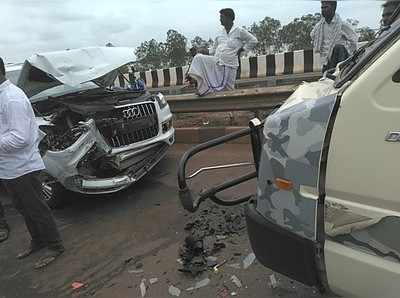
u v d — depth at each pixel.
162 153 6.24
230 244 4.12
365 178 2.13
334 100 2.20
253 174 3.51
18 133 3.97
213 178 5.91
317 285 2.47
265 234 2.62
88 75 5.77
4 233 5.23
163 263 4.05
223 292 3.46
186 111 8.34
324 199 2.27
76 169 5.34
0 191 7.00
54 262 4.45
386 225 2.11
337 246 2.29
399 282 2.13
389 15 2.71
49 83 6.16
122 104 5.74
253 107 7.54
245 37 8.60
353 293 2.32
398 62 2.03
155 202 5.52
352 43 7.31
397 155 2.04
